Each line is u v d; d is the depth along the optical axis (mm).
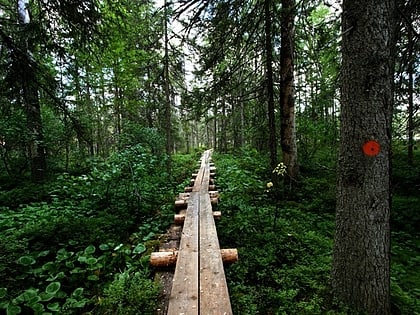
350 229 2467
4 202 6297
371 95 2291
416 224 5457
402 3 3822
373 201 2346
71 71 5727
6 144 7805
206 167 12484
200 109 7223
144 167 6777
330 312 2379
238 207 5625
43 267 3164
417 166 9047
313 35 5621
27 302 2502
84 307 2670
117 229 4633
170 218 5316
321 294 2676
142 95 15352
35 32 4789
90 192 6352
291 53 6883
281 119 7355
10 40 4578
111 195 6238
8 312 2354
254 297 2643
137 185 6316
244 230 4305
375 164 2326
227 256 3211
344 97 2488
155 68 13289
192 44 7824
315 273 3064
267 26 5812
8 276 2938
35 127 7863
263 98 7480
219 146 24719
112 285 2662
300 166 9047
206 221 4469
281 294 2646
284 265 3268
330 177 8164
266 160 10125
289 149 7312
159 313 2266
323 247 3895
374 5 2240
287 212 5547
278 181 7102
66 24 5043
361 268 2410
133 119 17016
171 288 2529
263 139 9742
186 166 15695
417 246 4578
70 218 4895
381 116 2301
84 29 5062
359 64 2324
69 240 3885
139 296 2428
